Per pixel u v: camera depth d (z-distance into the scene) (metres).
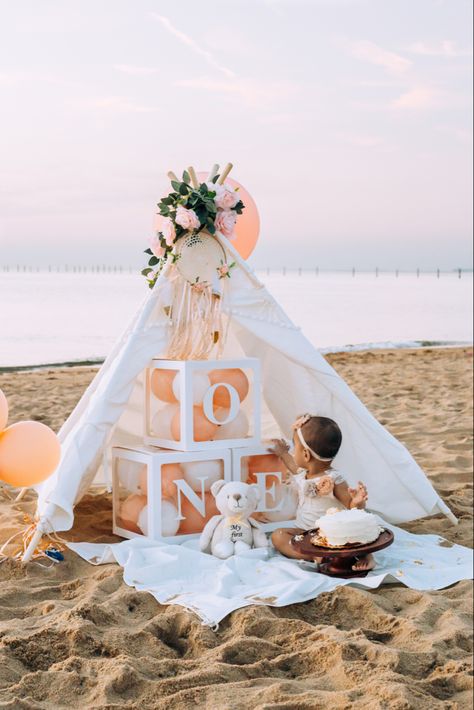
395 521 5.49
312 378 5.41
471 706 3.16
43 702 3.11
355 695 3.18
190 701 3.12
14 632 3.60
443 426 9.09
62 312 13.24
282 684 3.22
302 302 23.23
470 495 6.32
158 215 5.44
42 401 10.62
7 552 4.74
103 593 4.12
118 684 3.20
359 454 5.44
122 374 4.91
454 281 33.44
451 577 4.53
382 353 18.03
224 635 3.75
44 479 4.61
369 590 4.32
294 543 4.52
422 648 3.66
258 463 5.23
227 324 5.31
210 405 5.01
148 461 4.88
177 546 4.67
